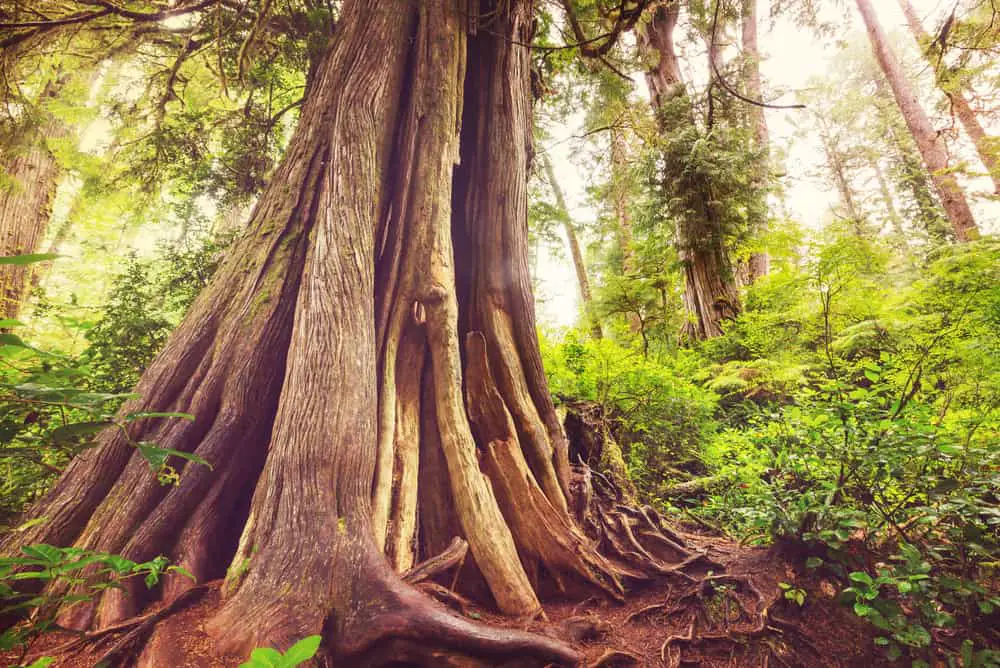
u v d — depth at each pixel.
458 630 2.23
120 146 7.55
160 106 7.58
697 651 3.01
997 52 6.39
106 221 12.48
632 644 3.07
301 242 4.01
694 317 11.42
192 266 8.12
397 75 4.86
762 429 4.16
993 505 2.74
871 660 2.77
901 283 9.62
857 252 6.34
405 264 4.23
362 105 4.43
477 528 3.33
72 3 6.11
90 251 13.70
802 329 7.80
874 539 3.20
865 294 6.59
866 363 4.29
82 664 2.06
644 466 6.28
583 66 8.68
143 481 2.85
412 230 4.32
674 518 5.14
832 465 3.31
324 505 2.63
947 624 2.71
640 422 6.70
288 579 2.33
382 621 2.21
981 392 4.23
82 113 7.13
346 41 5.01
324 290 3.38
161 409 3.27
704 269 11.52
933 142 14.47
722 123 11.78
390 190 4.59
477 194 5.35
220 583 2.59
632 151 13.33
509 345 4.65
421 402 3.98
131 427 3.08
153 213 9.06
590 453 5.69
